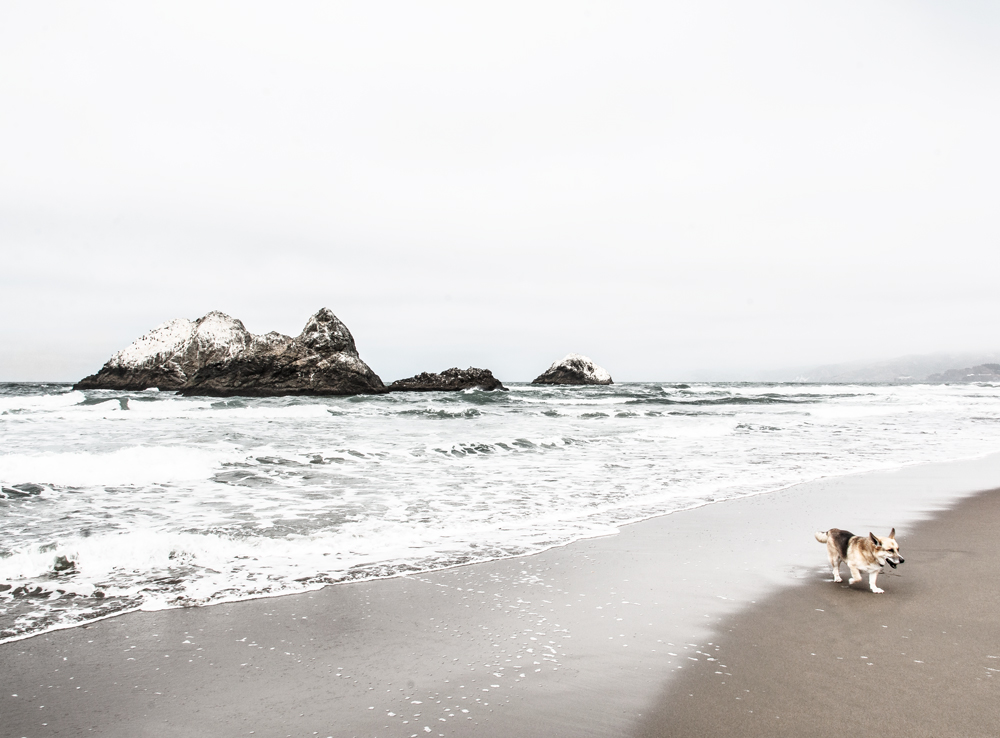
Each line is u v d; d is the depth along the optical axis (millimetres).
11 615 4574
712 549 6656
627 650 4121
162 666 3818
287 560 6066
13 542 6613
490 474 11578
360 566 5926
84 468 10727
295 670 3795
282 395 43562
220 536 6805
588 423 24094
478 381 53781
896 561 5117
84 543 6012
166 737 3053
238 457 12539
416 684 3631
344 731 3125
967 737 3031
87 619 4535
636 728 3158
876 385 83438
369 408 31719
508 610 4844
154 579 5414
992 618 4664
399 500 9141
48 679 3627
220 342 51812
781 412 32000
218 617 4621
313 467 12094
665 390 60188
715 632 4430
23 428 20328
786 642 4238
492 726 3176
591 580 5598
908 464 13391
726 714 3291
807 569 5988
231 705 3371
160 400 35906
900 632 4402
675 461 13516
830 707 3350
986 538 7184
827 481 11117
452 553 6410
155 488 9891
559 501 9164
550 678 3717
